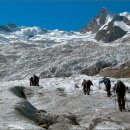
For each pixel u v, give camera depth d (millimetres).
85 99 30891
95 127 15977
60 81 49656
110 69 112188
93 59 194250
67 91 38656
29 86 40625
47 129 16297
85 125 19406
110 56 188750
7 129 14438
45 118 18875
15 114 17844
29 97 34344
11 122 16109
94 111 24781
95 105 27688
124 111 24016
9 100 22516
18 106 20000
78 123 19844
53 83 47656
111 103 28453
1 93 28031
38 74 194000
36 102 31812
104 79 33156
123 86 24375
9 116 17344
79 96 33094
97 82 47125
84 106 27312
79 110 25750
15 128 14719
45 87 41906
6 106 19719
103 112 24016
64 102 29984
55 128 16391
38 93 35375
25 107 20375
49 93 35625
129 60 168125
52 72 190000
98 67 172000
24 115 18703
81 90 39125
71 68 188125
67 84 45875
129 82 47062
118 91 24266
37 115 19562
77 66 188750
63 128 16406
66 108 27250
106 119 17500
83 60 198000
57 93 35531
